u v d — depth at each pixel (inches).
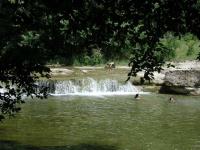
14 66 268.8
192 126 766.5
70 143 618.5
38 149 568.4
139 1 258.4
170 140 657.0
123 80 1273.4
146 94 1211.9
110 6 259.3
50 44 264.8
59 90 1189.7
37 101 997.8
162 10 259.4
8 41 258.2
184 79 1220.5
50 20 263.6
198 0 252.8
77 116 842.8
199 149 607.2
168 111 922.7
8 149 556.7
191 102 1064.8
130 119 824.3
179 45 1840.6
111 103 1026.1
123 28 272.7
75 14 260.7
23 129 703.1
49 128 719.7
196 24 255.8
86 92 1222.3
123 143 630.5
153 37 276.1
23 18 257.4
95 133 693.9
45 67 277.1
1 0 255.0
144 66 295.9
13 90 298.8
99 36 271.6
